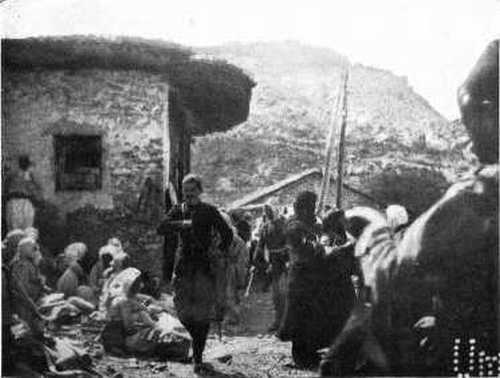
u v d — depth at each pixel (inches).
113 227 351.9
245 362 287.1
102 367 270.8
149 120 354.6
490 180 309.4
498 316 301.3
